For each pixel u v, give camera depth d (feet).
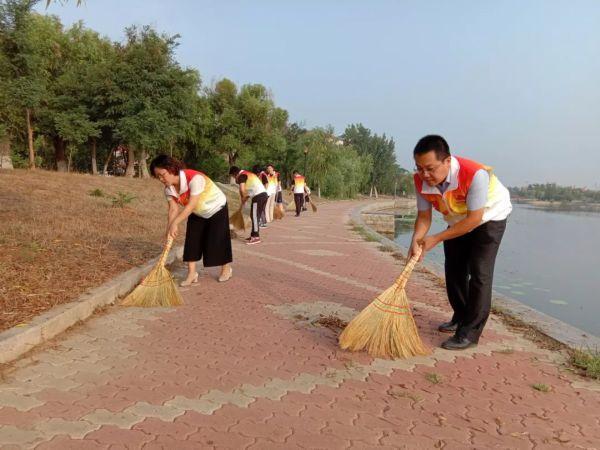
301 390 10.63
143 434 8.57
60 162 100.73
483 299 13.28
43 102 85.10
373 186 248.52
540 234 80.89
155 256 22.89
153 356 12.22
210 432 8.75
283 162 156.35
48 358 11.66
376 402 10.19
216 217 19.84
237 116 134.10
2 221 25.67
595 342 14.32
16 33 63.87
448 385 11.16
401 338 12.70
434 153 11.76
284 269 24.57
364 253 32.35
